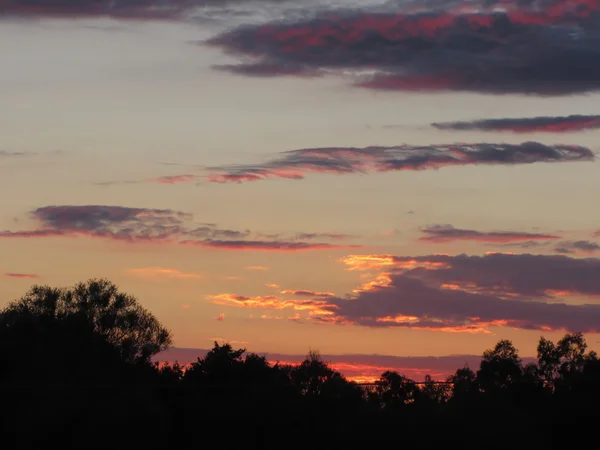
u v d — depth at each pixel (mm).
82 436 46188
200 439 52750
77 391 47812
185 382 63281
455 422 53250
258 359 65500
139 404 48812
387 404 58375
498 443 52594
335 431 53469
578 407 53719
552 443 53969
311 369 65000
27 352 51406
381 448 52531
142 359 67062
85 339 56812
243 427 52500
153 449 48438
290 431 52812
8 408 46125
